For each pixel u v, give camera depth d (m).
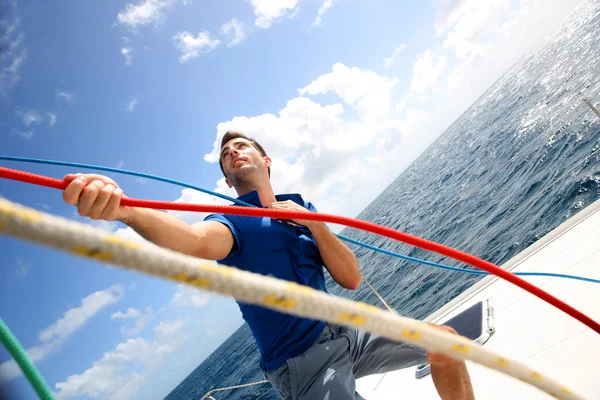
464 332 3.57
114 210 1.17
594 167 11.22
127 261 0.51
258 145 2.75
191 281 0.54
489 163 25.95
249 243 2.06
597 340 2.54
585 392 2.23
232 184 2.63
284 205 2.20
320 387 1.89
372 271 26.56
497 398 2.64
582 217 4.31
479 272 2.40
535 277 3.76
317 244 2.18
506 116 37.19
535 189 14.01
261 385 24.34
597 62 26.38
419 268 18.83
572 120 18.00
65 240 0.47
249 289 0.57
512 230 12.30
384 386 3.62
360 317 0.63
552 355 2.66
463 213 20.28
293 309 0.59
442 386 2.08
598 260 3.35
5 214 0.44
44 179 1.08
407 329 0.67
